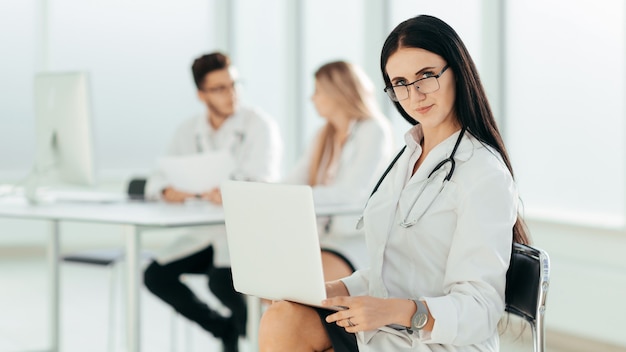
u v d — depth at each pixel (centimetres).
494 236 169
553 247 404
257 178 361
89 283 557
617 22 375
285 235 179
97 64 682
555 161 408
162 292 345
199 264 354
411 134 191
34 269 607
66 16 676
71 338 411
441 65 176
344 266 284
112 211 308
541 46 411
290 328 178
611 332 359
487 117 180
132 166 692
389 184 192
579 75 394
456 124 183
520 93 423
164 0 691
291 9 600
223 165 335
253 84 667
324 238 320
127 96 688
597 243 382
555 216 404
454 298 167
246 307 336
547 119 410
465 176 175
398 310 166
